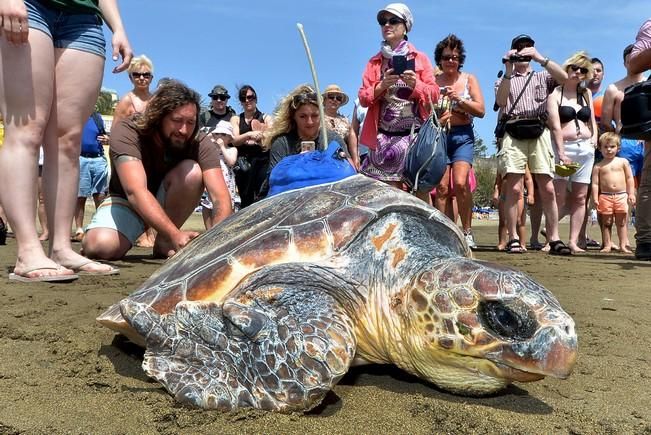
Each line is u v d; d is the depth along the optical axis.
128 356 2.63
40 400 2.05
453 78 6.88
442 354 2.13
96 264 4.65
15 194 4.07
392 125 5.74
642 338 3.11
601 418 2.02
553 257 6.89
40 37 3.83
